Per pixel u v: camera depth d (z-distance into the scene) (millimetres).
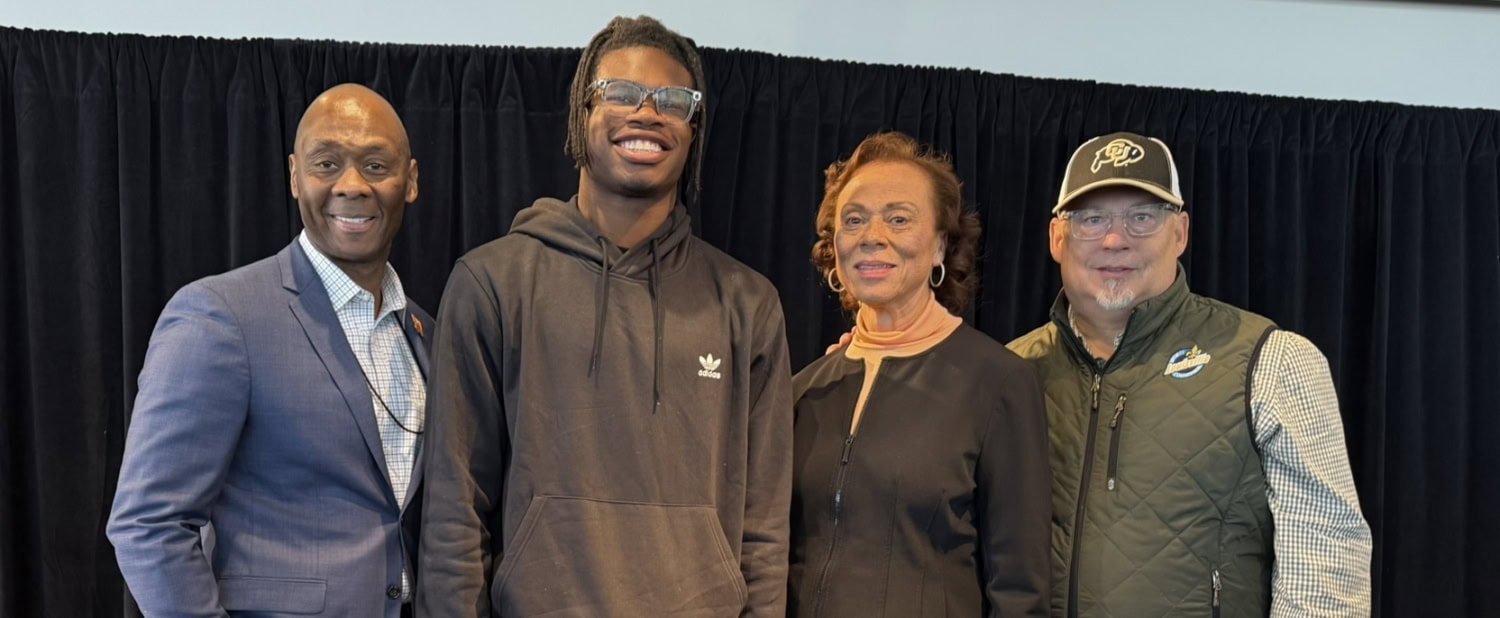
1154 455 1688
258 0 2705
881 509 1644
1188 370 1714
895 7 2898
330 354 1639
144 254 2566
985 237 2852
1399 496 2930
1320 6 3045
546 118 2719
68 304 2570
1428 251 2988
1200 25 3012
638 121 1536
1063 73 2963
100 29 2652
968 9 2926
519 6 2787
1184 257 2896
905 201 1739
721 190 2746
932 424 1670
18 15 2623
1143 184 1703
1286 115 2943
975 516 1684
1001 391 1667
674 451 1516
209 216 2609
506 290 1500
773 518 1575
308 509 1596
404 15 2754
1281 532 1639
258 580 1555
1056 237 1884
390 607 1609
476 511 1475
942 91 2822
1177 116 2896
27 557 2568
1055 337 1925
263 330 1600
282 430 1585
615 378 1501
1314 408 1663
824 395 1795
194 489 1515
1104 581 1673
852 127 2805
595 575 1421
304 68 2641
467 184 2686
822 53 2875
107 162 2578
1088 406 1785
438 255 2689
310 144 1652
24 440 2578
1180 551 1651
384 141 1682
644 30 1626
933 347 1755
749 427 1611
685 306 1592
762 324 1641
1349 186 2973
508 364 1482
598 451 1479
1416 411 2930
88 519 2557
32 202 2537
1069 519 1737
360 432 1622
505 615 1426
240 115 2584
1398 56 3025
